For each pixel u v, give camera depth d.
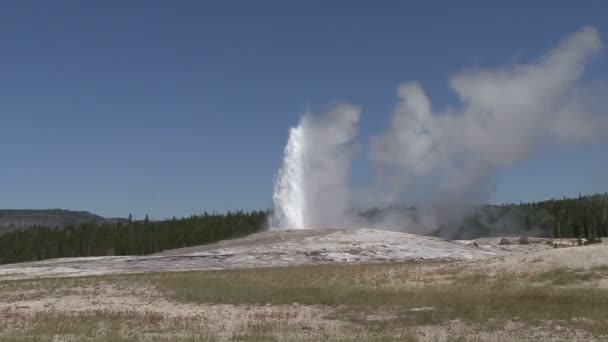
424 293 29.91
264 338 20.05
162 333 21.53
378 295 29.47
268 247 60.72
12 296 32.62
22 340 19.61
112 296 31.92
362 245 60.47
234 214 122.62
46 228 134.12
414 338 19.95
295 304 28.14
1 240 126.31
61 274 48.53
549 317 23.39
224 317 25.09
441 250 59.53
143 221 131.12
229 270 45.53
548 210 130.62
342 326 22.64
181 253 65.69
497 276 34.41
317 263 51.31
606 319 23.02
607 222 117.06
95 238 121.69
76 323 23.59
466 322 22.88
